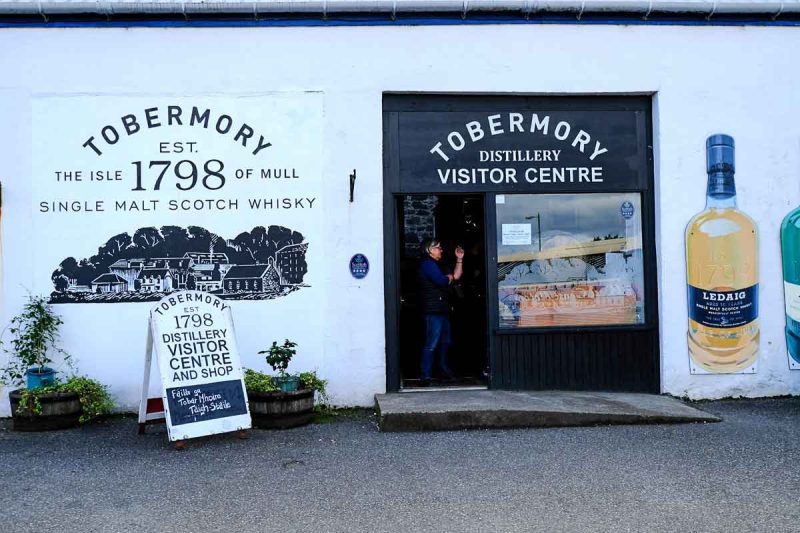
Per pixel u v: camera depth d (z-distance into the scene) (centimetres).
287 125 765
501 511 486
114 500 509
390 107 788
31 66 746
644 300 812
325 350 765
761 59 805
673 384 797
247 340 759
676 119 798
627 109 812
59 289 745
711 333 799
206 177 759
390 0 759
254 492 523
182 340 650
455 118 794
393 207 786
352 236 768
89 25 750
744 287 801
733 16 801
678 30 798
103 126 752
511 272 803
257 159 763
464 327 861
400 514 482
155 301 754
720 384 800
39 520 473
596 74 791
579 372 802
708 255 800
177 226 757
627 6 781
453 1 764
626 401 748
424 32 775
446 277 831
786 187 807
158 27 755
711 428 682
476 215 849
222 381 658
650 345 807
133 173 754
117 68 753
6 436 673
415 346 866
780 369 805
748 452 608
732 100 803
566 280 807
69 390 696
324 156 767
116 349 748
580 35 789
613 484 534
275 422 689
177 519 475
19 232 743
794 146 808
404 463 586
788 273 804
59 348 744
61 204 748
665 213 797
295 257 763
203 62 760
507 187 798
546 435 662
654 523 465
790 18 806
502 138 798
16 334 739
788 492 517
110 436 671
